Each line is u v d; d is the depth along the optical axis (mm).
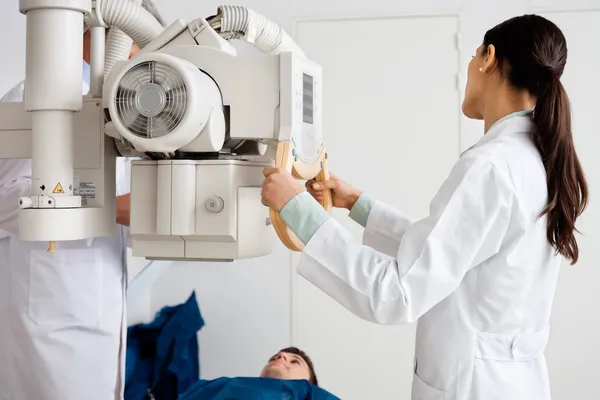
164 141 1086
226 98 1209
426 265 1083
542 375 1226
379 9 2840
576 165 1190
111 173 1325
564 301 2734
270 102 1191
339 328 2881
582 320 2729
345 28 2863
